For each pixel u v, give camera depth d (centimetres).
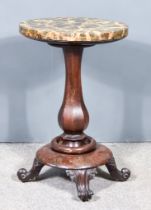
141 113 226
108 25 173
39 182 192
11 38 215
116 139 228
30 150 220
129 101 224
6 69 218
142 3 212
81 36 159
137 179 194
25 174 192
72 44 170
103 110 225
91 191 178
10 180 193
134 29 215
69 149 184
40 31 162
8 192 184
